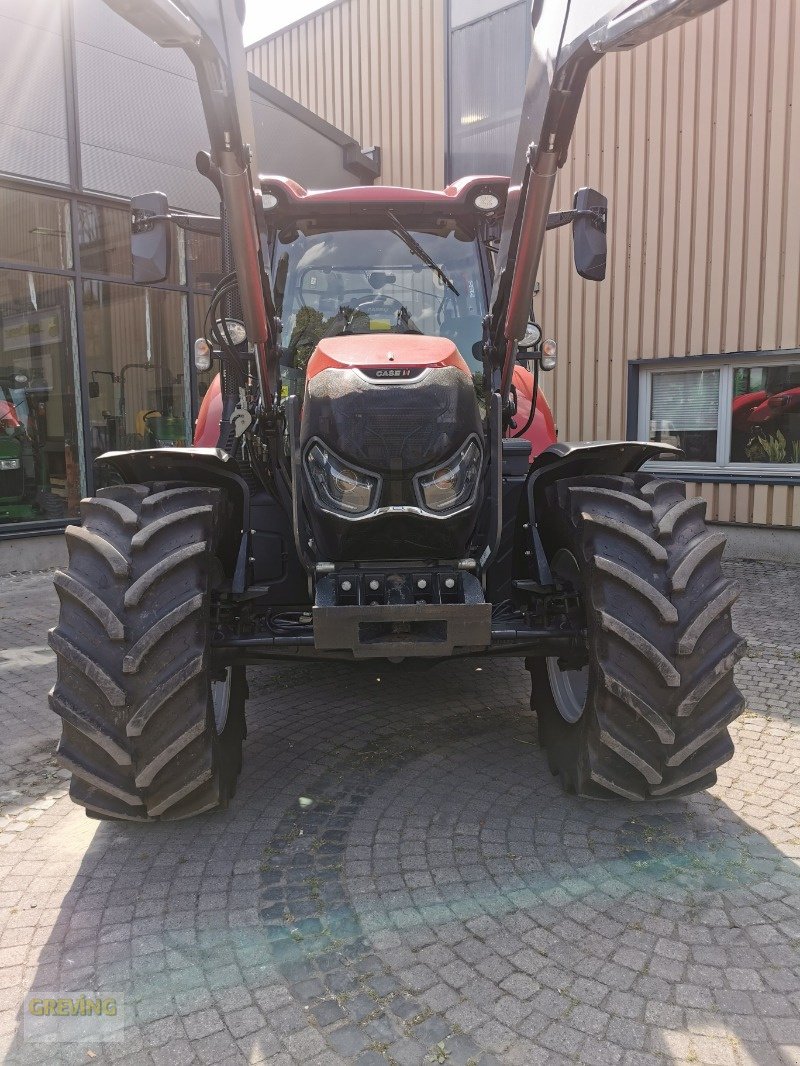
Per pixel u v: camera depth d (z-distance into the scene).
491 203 3.70
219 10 2.27
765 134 7.30
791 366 7.49
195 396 9.16
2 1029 1.96
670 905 2.35
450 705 4.05
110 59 7.95
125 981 2.10
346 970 2.11
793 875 2.50
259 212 3.17
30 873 2.63
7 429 7.57
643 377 8.44
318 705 4.07
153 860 2.68
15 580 7.36
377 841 2.74
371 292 3.75
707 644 2.57
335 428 2.67
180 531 2.60
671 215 7.97
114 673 2.42
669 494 2.82
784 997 1.98
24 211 7.49
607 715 2.58
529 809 2.94
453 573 2.76
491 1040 1.86
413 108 10.17
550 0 2.56
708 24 7.52
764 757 3.38
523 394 4.44
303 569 3.25
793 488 7.48
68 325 7.96
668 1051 1.81
